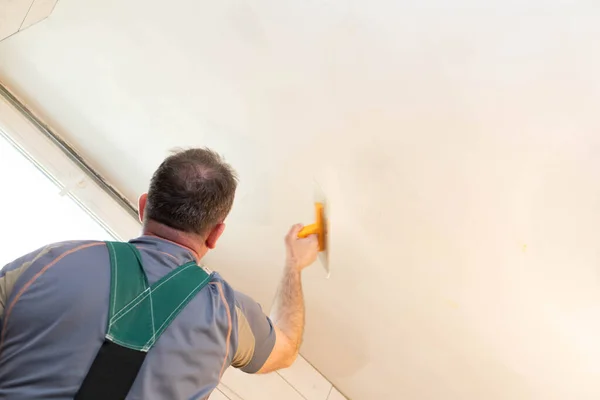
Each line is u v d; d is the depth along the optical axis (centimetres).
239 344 91
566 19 124
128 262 83
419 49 139
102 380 73
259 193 179
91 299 77
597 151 135
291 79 155
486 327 176
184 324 82
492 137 143
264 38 151
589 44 124
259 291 201
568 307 159
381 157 157
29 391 71
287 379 213
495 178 148
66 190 188
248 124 167
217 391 202
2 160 190
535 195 147
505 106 138
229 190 96
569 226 147
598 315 156
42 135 186
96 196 191
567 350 168
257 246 191
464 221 158
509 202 150
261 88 159
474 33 132
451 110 143
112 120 180
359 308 192
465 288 170
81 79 175
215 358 84
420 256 170
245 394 205
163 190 92
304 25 146
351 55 145
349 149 160
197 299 85
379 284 182
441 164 152
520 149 142
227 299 90
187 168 93
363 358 206
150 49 163
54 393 71
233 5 150
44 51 172
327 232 129
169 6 155
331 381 219
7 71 179
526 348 174
